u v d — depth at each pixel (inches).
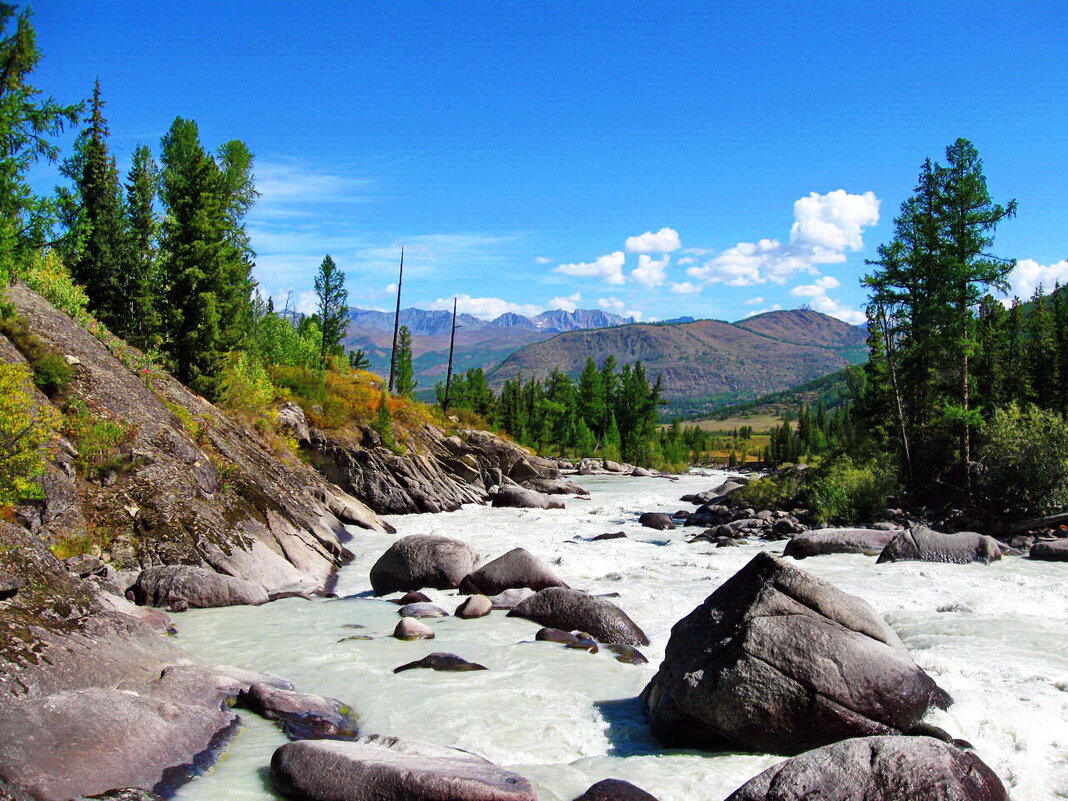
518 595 680.4
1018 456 1123.3
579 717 398.9
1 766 277.7
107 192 1720.0
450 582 754.2
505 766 334.0
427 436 1940.2
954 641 508.4
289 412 1567.4
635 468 3740.2
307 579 812.6
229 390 1369.3
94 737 309.4
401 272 2778.1
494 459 2133.4
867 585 738.2
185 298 1350.9
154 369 1082.7
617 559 950.4
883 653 360.5
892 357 1577.3
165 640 449.1
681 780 316.5
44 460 688.4
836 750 272.1
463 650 522.6
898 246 1499.8
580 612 581.3
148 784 300.7
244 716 383.6
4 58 607.5
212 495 843.4
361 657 503.5
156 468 801.6
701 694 358.0
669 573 847.7
